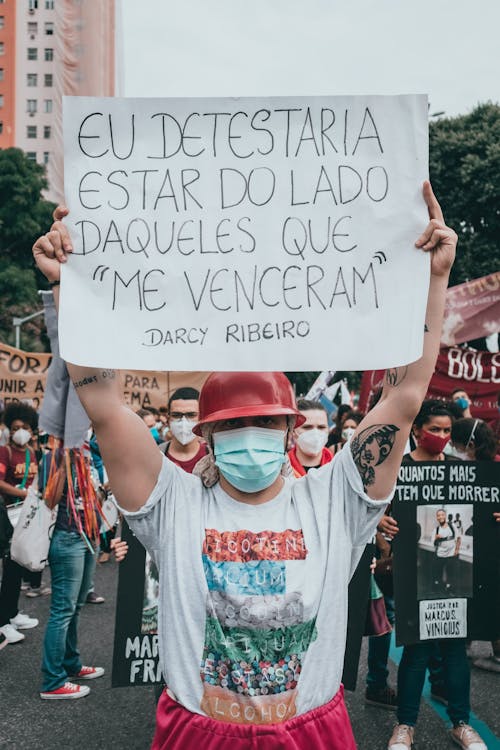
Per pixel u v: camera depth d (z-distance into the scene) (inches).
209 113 74.2
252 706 69.6
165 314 73.0
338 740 71.6
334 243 73.4
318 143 74.0
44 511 181.6
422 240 71.6
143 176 74.0
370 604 148.7
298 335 72.8
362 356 72.2
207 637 71.1
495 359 339.6
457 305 339.0
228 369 72.5
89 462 177.2
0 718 160.2
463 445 181.2
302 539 73.5
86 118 73.8
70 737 151.0
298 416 79.8
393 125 73.2
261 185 74.1
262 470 73.4
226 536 73.4
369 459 75.0
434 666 167.0
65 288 72.1
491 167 836.0
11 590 202.2
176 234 73.8
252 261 73.6
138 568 135.8
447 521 143.9
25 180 1406.3
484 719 155.4
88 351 71.4
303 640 71.1
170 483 75.4
